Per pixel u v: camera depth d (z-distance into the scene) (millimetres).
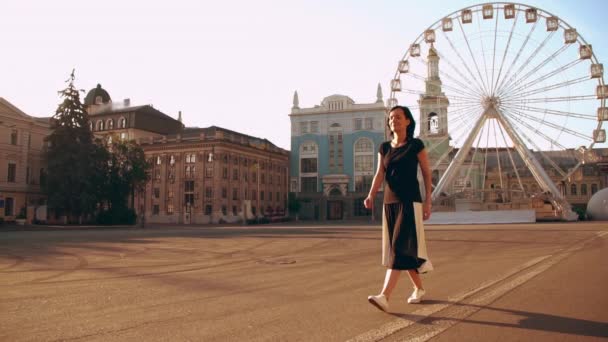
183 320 4691
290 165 82938
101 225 48094
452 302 5375
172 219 67062
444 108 43906
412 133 5309
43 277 8188
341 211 80062
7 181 50094
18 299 5934
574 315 4637
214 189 64875
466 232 22250
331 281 7426
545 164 80938
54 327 4426
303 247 14945
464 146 40844
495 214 39594
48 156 46875
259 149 74750
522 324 4301
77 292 6469
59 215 47594
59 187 45969
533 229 24094
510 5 38312
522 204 44719
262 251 13648
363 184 77938
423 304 5297
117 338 4023
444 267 9180
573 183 79688
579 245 13852
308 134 81750
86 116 47938
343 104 79750
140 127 72438
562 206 40781
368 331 4141
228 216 65688
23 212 50938
